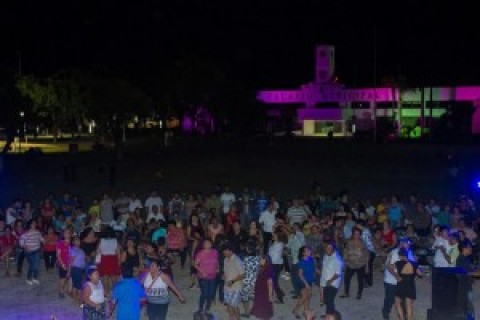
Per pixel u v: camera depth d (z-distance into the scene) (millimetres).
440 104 74375
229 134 71438
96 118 59750
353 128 74562
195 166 42344
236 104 70500
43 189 34000
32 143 67812
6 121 50000
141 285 10688
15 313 13625
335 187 34500
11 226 17688
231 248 12023
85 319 10477
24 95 56969
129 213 18891
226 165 42469
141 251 14141
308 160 43719
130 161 45062
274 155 46594
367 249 14930
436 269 11898
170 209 21062
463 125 66875
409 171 38375
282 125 83938
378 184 35031
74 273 14055
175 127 76438
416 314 13539
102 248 14164
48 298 14812
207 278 12586
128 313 10211
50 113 63219
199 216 18094
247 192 21594
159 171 37594
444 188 33188
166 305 10938
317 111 79750
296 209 18578
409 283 12234
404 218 19688
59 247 14688
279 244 14203
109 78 61156
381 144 53781
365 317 13242
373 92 76438
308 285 12734
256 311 12031
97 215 19312
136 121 75375
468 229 17453
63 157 47562
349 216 17672
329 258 12273
